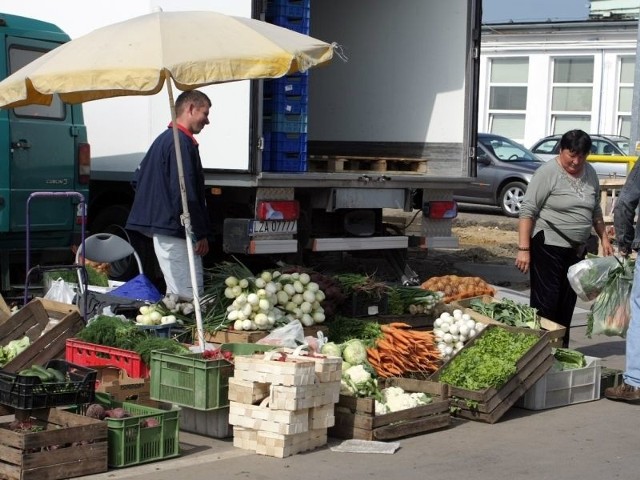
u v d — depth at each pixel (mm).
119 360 6836
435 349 8047
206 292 7941
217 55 6367
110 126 10969
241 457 6129
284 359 6250
